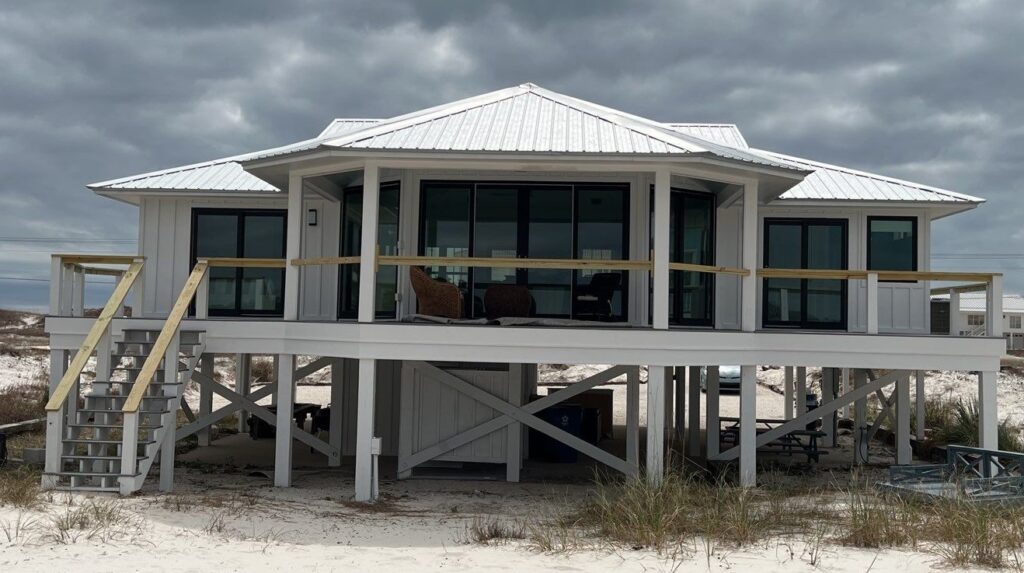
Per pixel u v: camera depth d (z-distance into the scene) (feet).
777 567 25.43
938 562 25.85
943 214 49.19
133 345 39.75
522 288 39.37
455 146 35.09
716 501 32.24
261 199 50.75
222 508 32.01
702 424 73.41
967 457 38.81
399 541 28.68
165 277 51.16
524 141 35.81
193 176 52.37
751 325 37.96
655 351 35.55
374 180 35.91
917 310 48.52
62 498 31.83
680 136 39.52
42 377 87.04
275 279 50.75
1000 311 39.29
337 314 45.42
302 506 33.88
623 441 58.85
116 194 50.88
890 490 35.04
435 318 37.60
